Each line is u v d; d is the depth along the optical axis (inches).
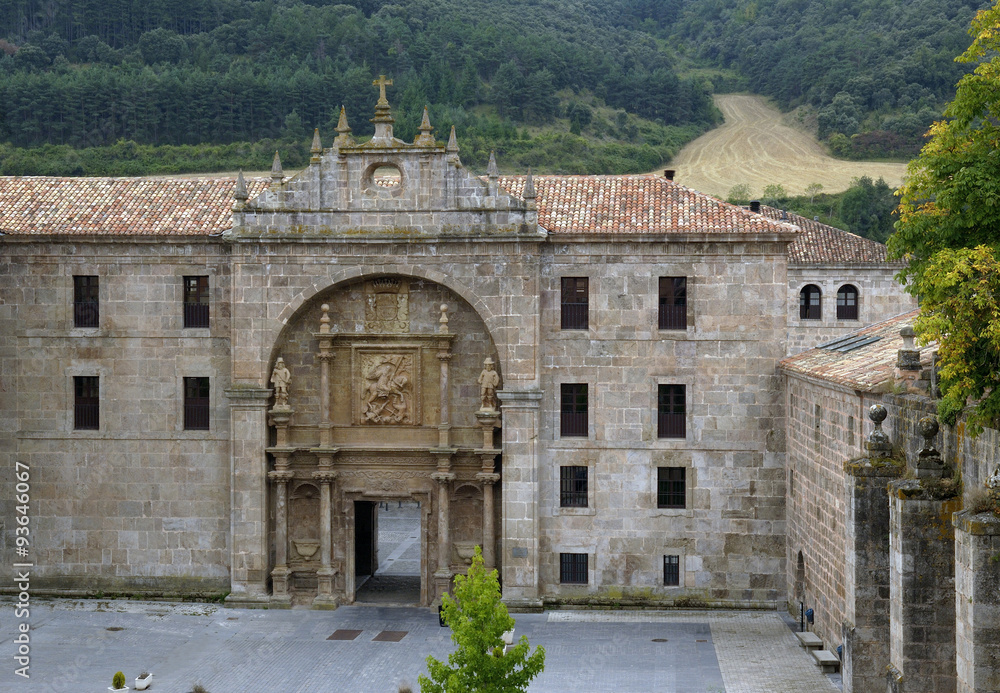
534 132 5447.8
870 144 5398.6
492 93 5639.8
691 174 5339.6
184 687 1432.1
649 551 1800.0
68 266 1846.7
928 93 5634.8
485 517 1803.6
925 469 1052.5
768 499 1784.0
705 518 1792.6
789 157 5492.1
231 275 1807.3
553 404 1801.2
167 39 5398.6
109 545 1865.2
